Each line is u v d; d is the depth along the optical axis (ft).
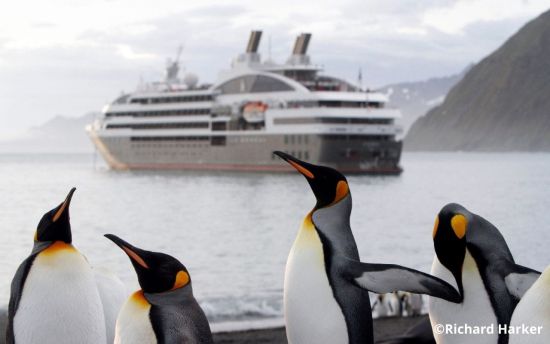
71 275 19.93
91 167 623.36
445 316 18.08
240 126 404.77
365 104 388.37
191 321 16.79
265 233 168.76
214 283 95.96
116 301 22.26
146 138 445.78
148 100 446.19
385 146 385.09
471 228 17.85
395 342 30.35
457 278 17.84
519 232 158.30
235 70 411.13
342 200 19.76
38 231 20.48
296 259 19.61
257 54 424.87
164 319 16.62
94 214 212.43
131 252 17.11
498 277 17.51
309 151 374.63
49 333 19.57
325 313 19.10
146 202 257.14
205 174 410.52
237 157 404.16
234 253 132.16
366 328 19.19
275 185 335.88
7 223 177.78
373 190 314.55
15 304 19.89
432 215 214.28
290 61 426.51
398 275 17.94
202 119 417.28
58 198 269.85
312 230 19.63
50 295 19.63
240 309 58.49
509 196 271.49
